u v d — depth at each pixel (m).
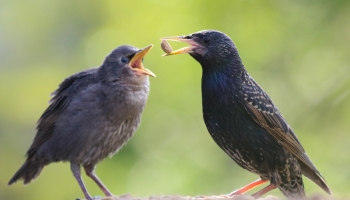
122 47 11.46
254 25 15.25
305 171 11.02
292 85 15.42
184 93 15.30
